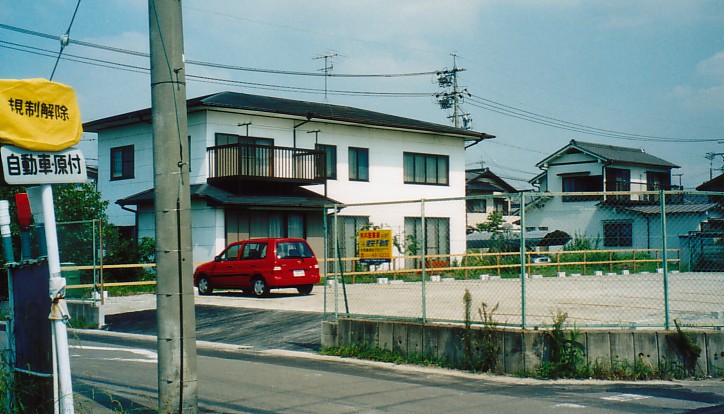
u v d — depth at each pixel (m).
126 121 26.38
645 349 9.20
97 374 9.41
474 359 9.60
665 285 9.42
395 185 29.08
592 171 38.81
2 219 5.90
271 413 7.09
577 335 9.19
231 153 23.34
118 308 17.02
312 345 12.14
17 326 5.93
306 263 19.14
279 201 23.45
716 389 8.38
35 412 5.66
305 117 25.92
